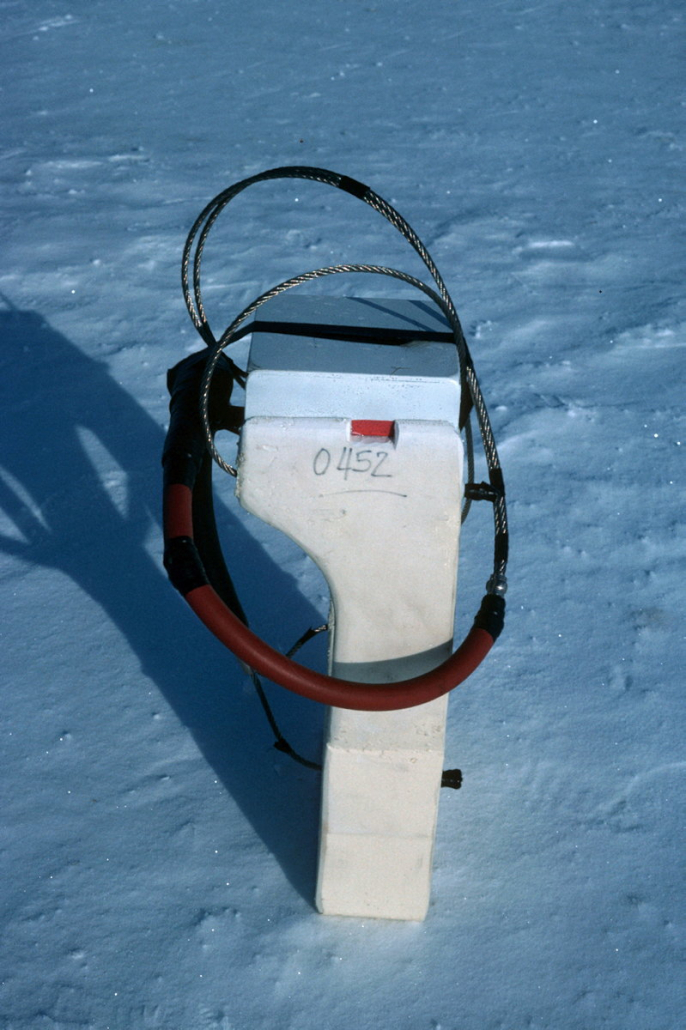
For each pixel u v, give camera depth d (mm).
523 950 1708
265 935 1713
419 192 4691
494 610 1469
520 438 3020
